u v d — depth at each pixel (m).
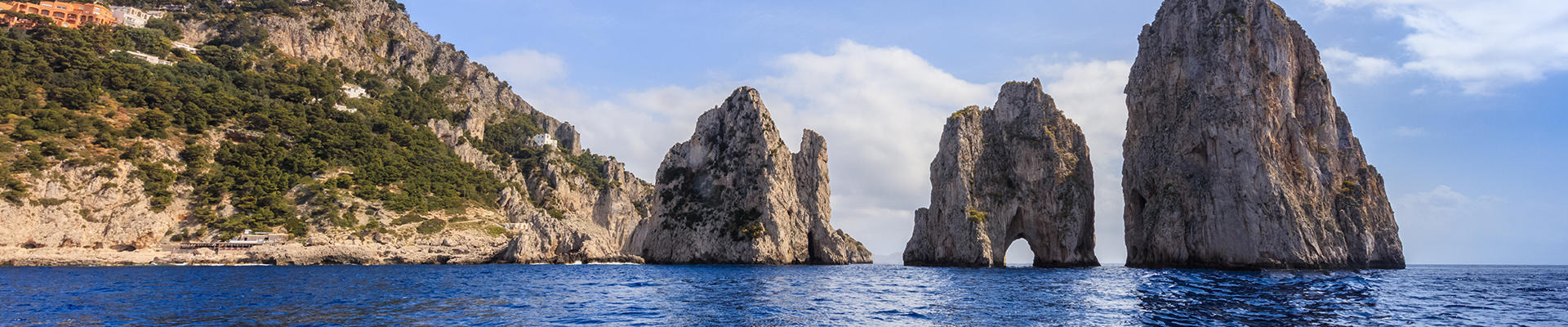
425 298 50.12
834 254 143.00
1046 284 65.38
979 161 138.88
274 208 131.88
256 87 179.88
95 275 76.00
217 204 128.38
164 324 35.88
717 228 140.25
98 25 185.12
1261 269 105.00
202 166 133.88
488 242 142.25
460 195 170.00
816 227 146.00
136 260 109.44
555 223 136.75
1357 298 49.41
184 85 159.25
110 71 149.62
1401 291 57.22
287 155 149.50
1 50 144.62
